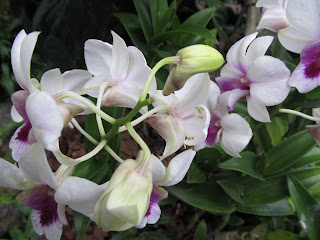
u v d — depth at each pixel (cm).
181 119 17
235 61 22
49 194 15
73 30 32
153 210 17
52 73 17
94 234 31
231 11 49
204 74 16
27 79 13
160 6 32
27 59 13
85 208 14
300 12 20
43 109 12
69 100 18
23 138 16
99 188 13
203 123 16
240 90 21
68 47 33
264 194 27
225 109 21
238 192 27
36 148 13
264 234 31
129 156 34
